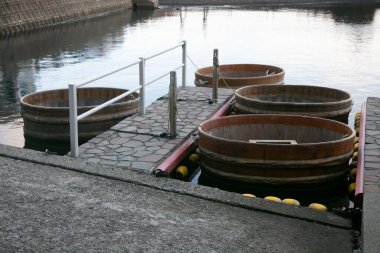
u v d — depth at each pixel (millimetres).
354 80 17688
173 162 6934
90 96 10703
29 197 5316
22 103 9578
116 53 22641
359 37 28391
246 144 6926
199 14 42781
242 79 11961
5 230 4621
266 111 9375
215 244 4500
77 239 4512
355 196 5766
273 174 6934
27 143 9586
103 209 5117
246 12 44844
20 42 25656
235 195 5539
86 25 33781
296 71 19141
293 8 49406
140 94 8984
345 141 7062
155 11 45562
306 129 8266
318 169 6957
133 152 7133
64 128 9258
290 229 4844
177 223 4879
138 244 4457
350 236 4730
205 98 10664
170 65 20141
